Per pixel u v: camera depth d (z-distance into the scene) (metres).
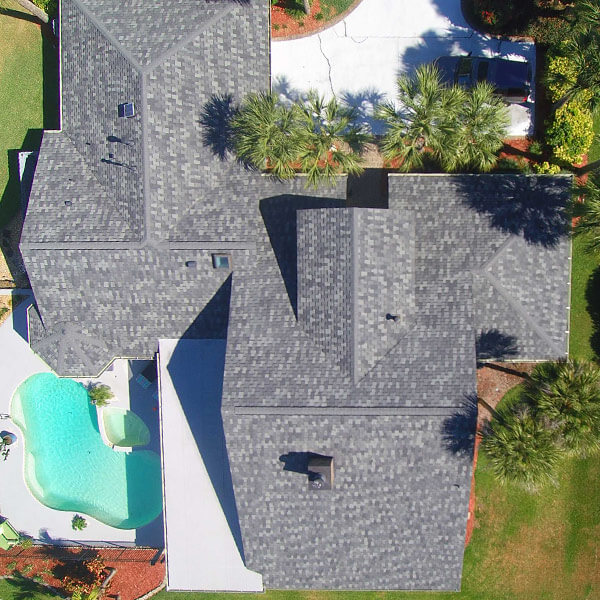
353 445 26.05
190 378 30.47
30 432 36.59
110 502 36.16
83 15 30.11
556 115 31.23
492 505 33.50
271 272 28.70
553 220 29.22
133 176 28.59
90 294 30.05
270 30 32.56
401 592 33.84
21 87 35.75
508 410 27.27
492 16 32.47
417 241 29.36
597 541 33.25
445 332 27.33
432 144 27.86
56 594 35.38
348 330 26.30
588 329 33.09
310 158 28.16
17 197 35.94
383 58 33.53
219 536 30.52
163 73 28.30
